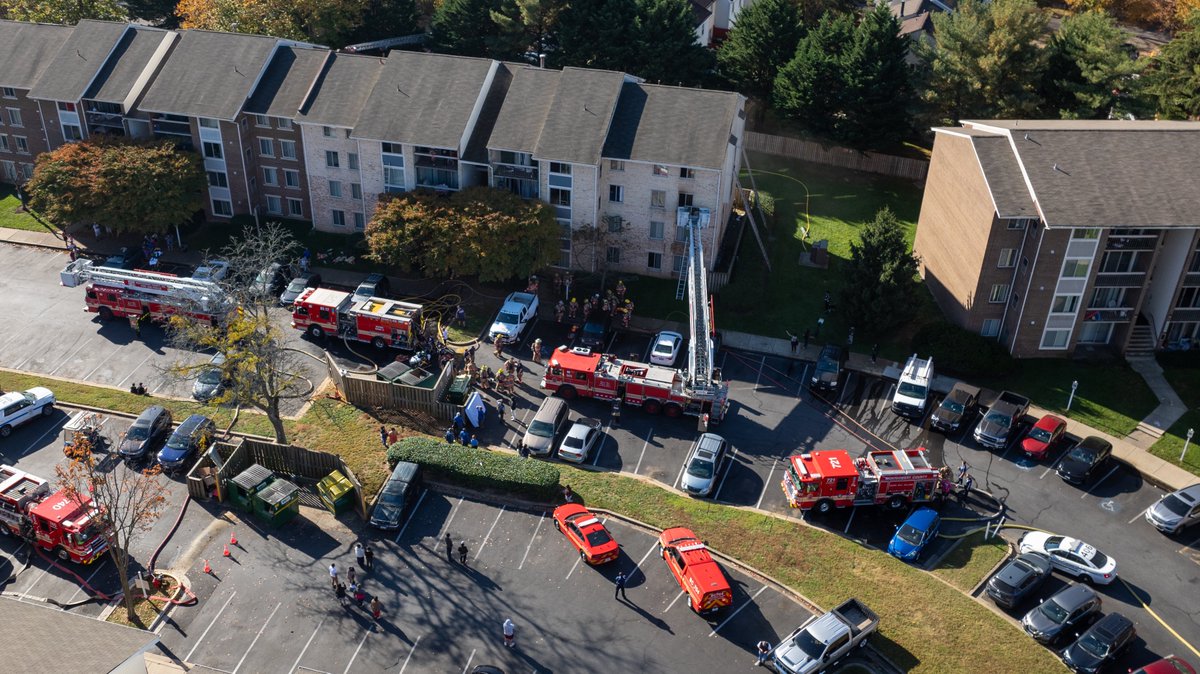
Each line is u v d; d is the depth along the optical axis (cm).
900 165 9212
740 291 7550
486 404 6291
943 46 8662
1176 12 11156
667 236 7594
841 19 9025
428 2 11606
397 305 6831
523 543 5162
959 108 8694
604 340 6956
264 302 6062
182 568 4950
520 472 5456
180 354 6775
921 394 6338
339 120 7700
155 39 8450
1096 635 4472
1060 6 12425
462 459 5550
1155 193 6284
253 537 5178
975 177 6750
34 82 8288
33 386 6331
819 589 4894
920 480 5388
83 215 7581
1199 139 6588
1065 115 8238
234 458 5516
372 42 10162
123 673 3788
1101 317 6656
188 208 7856
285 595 4800
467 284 7662
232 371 5625
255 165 8281
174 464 5559
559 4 9525
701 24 10806
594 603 4797
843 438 6119
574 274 7819
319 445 5869
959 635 4612
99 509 4541
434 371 6569
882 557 5119
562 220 7656
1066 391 6512
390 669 4403
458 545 5138
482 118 7744
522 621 4681
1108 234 6344
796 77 8794
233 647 4500
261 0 9438
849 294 7044
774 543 5188
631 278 7769
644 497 5509
